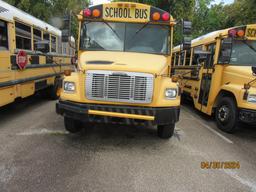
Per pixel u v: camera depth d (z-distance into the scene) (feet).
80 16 16.97
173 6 48.98
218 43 21.72
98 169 12.24
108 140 16.37
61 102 14.62
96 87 13.73
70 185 10.68
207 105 23.20
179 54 35.14
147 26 17.02
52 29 29.55
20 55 19.38
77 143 15.51
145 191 10.57
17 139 15.66
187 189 10.89
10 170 11.68
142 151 14.83
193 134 18.86
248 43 21.16
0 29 16.85
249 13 52.11
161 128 16.69
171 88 14.37
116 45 16.80
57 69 30.96
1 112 22.56
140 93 13.71
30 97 30.58
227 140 17.99
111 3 16.79
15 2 55.42
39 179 11.02
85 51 16.74
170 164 13.25
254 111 17.53
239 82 19.31
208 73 23.41
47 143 15.23
